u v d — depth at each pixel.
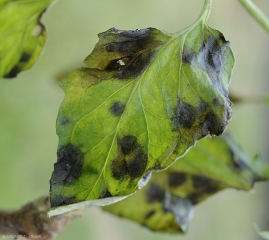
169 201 0.31
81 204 0.23
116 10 0.67
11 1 0.26
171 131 0.23
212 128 0.23
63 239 0.61
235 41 0.82
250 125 0.82
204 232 0.77
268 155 0.82
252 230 0.81
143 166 0.23
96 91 0.24
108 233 0.67
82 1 0.64
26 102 0.58
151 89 0.24
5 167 0.55
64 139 0.23
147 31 0.24
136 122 0.23
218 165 0.31
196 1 0.76
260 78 0.84
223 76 0.24
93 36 0.64
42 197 0.28
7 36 0.27
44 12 0.27
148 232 0.71
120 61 0.24
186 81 0.24
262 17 0.27
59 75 0.35
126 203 0.30
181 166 0.30
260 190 0.83
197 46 0.24
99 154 0.23
